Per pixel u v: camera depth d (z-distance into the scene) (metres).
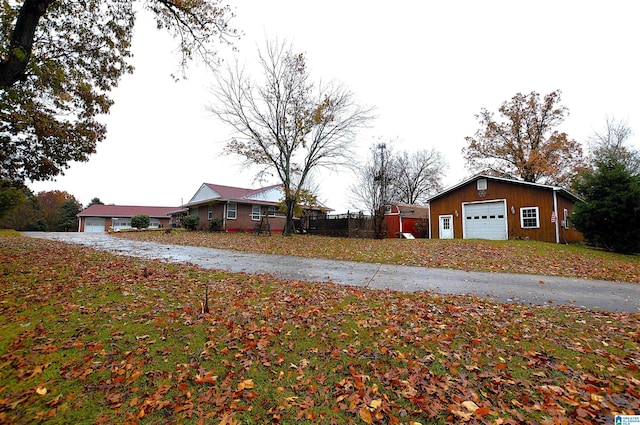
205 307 4.69
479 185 18.64
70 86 9.50
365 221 22.88
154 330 4.03
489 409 2.53
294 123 19.50
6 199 15.85
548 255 11.33
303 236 20.50
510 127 30.06
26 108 8.05
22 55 6.13
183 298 5.41
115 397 2.64
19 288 5.69
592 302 5.80
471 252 11.91
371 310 4.99
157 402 2.59
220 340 3.79
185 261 9.77
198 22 9.34
